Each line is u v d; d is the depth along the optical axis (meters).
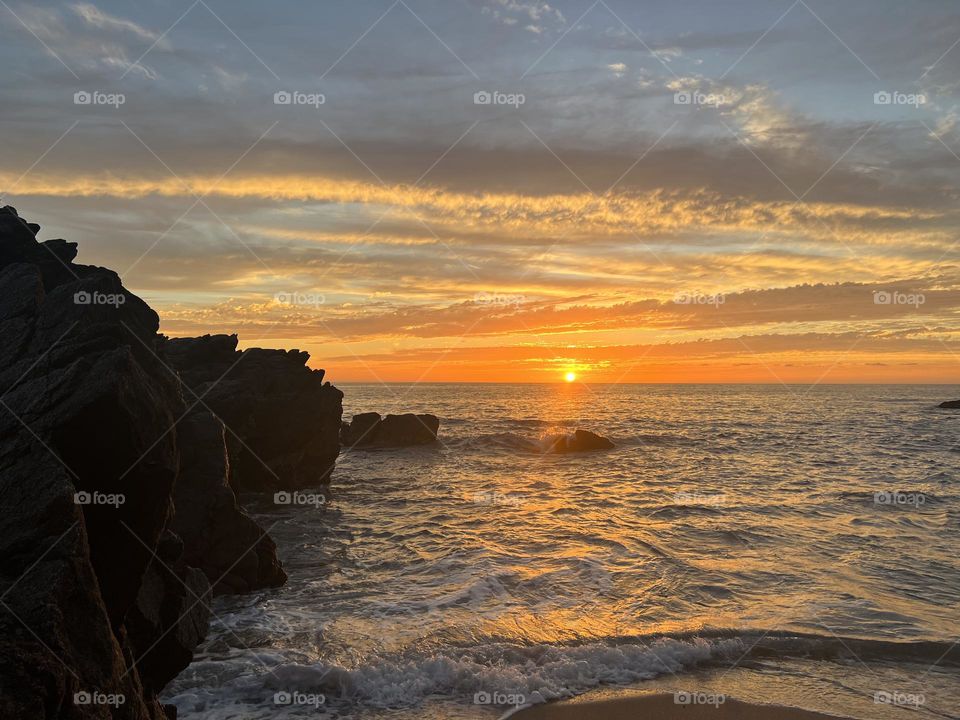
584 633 14.02
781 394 187.25
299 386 31.56
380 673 12.13
